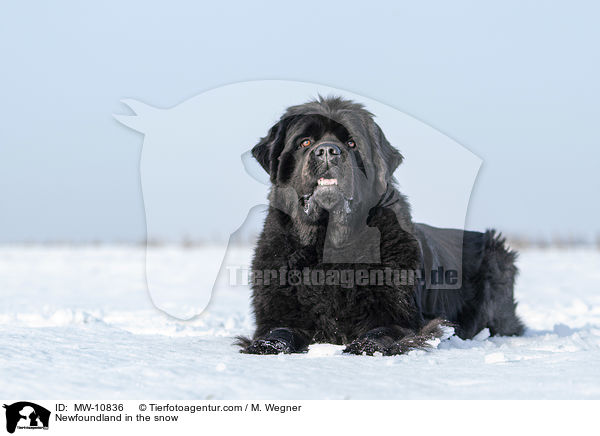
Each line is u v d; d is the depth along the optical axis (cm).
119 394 506
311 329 843
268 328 834
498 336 1057
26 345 761
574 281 2400
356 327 831
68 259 3938
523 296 1862
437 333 779
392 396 490
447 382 534
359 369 594
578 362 601
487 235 1077
